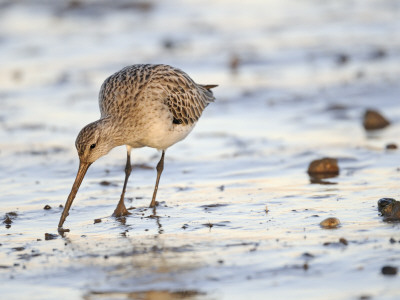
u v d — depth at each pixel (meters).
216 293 10.09
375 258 10.99
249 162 17.77
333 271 10.59
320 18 35.66
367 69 26.98
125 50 30.97
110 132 14.68
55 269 11.23
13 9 37.25
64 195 15.66
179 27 34.69
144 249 12.00
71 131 21.12
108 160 18.50
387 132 20.09
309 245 11.75
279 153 18.42
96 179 16.89
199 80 26.39
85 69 28.39
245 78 26.62
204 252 11.70
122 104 15.00
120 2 38.59
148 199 15.28
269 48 30.64
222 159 18.12
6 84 26.67
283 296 9.87
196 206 14.52
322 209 13.83
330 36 32.19
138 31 34.19
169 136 15.58
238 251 11.66
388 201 13.53
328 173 16.52
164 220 13.73
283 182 16.02
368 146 18.69
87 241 12.62
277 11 37.44
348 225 12.73
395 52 29.17
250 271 10.77
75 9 37.28
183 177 16.84
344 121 21.39
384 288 9.95
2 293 10.38
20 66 28.98
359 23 34.38
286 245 11.82
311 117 21.91
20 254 12.00
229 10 37.75
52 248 12.27
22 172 17.44
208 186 15.99
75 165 17.98
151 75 15.41
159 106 15.20
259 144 19.31
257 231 12.67
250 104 23.50
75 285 10.59
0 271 11.22
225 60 29.03
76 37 33.34
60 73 27.91
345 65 27.81
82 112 23.11
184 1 39.50
